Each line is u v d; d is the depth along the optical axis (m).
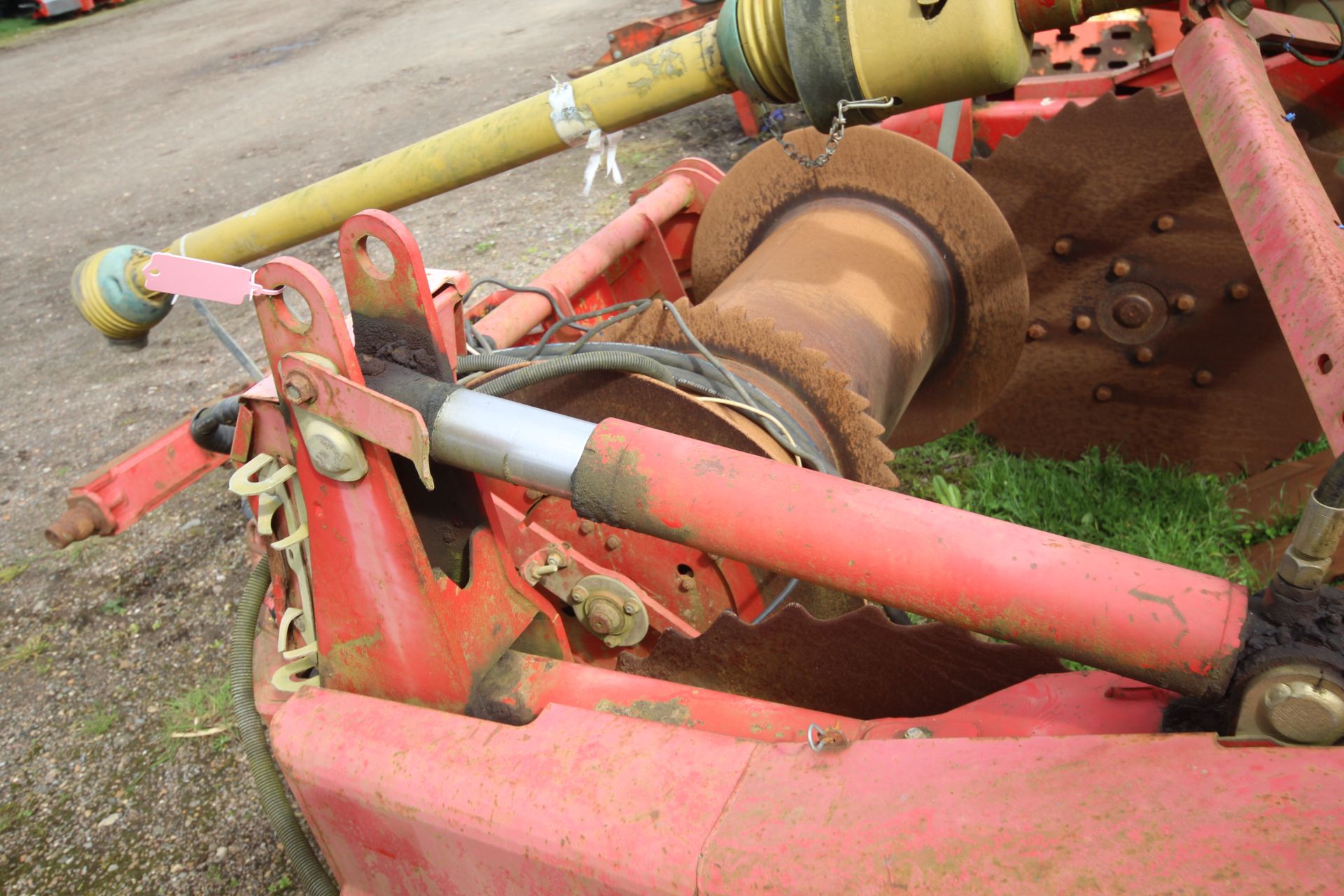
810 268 2.76
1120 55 4.73
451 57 10.52
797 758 1.30
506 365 2.03
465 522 1.67
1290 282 1.60
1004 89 1.84
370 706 1.64
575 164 7.34
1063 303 3.69
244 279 1.53
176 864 2.87
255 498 2.26
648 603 2.18
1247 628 1.14
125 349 2.91
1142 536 3.37
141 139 9.95
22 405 5.53
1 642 3.81
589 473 1.42
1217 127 2.00
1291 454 3.60
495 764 1.44
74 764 3.24
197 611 3.83
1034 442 3.95
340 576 1.63
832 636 1.78
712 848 1.22
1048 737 1.21
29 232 8.09
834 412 2.18
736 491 1.36
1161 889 1.00
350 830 1.62
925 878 1.09
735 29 1.92
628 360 1.90
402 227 1.48
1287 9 3.71
